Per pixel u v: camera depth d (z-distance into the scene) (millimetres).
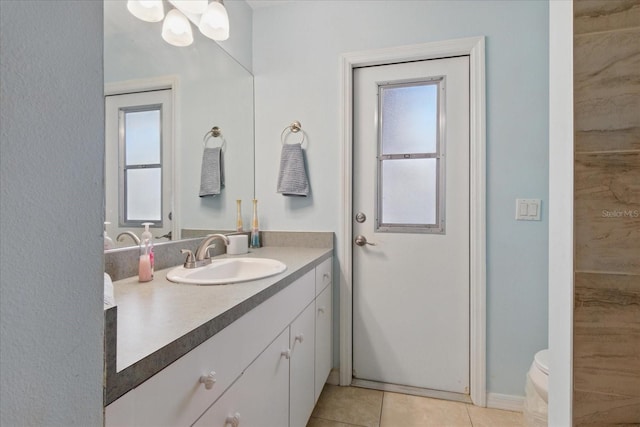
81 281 426
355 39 1896
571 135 812
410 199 1878
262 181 2064
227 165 1821
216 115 1737
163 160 1398
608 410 798
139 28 1282
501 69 1681
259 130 2066
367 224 1940
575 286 811
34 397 369
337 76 1926
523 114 1656
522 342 1677
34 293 370
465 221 1787
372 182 1928
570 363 833
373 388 1892
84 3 431
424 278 1856
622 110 769
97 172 448
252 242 1979
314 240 1955
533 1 1647
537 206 1645
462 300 1799
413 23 1801
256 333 958
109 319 485
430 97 1844
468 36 1721
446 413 1663
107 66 1153
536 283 1656
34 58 370
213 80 1713
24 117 360
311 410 1506
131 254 1167
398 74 1885
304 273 1393
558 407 919
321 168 1963
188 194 1540
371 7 1871
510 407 1681
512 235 1680
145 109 1312
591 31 781
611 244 785
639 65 758
